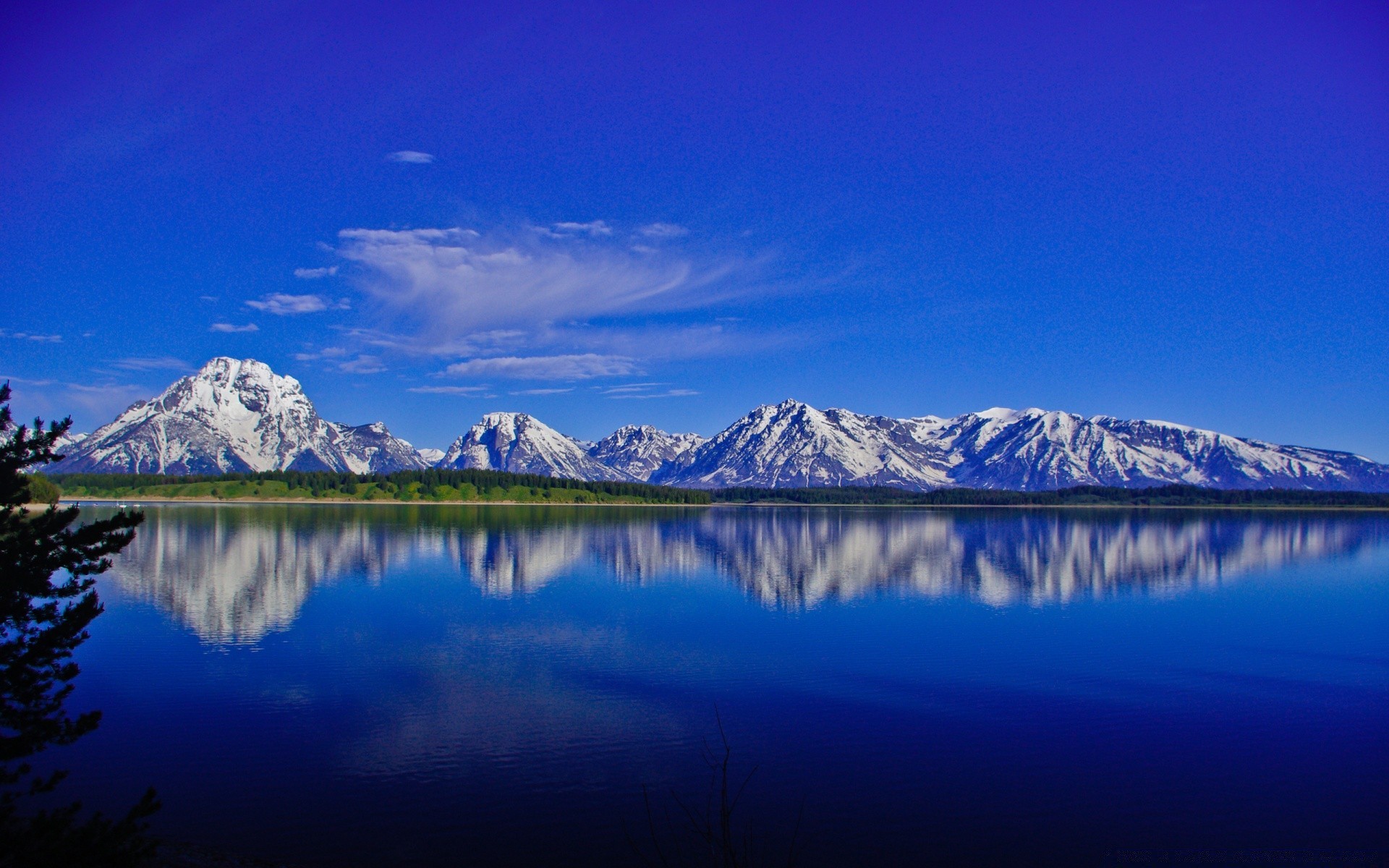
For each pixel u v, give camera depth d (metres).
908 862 32.00
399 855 31.69
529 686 55.16
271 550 144.88
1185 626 81.69
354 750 42.53
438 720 47.50
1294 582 123.69
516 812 35.44
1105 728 47.94
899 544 188.25
